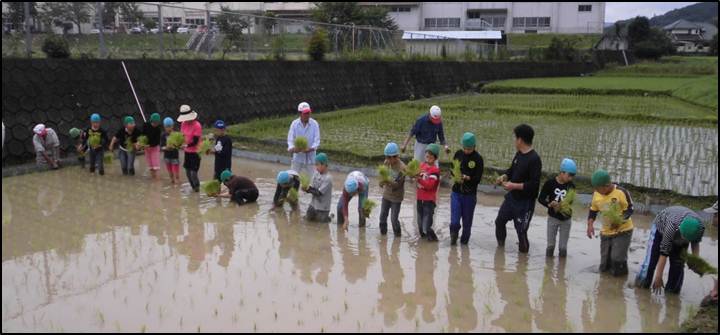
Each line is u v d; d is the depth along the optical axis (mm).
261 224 8641
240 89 19109
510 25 68438
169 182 11320
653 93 32719
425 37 38188
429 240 8016
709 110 24750
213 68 18109
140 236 8000
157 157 11555
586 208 9797
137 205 9586
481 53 46969
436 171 7816
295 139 9781
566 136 16781
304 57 24422
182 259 7121
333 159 13312
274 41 22438
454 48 42250
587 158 13328
